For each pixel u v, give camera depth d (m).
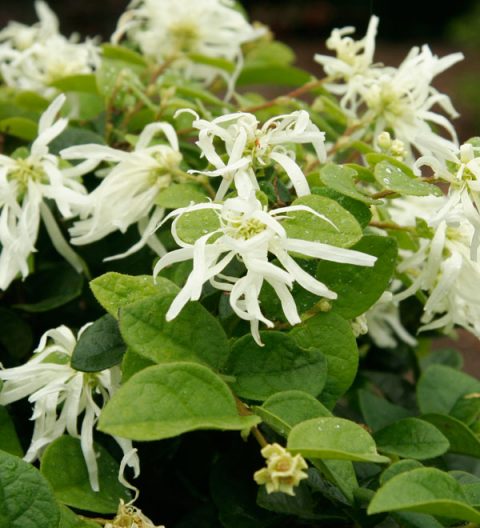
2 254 0.23
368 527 0.18
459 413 0.25
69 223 0.28
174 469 0.26
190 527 0.22
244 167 0.19
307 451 0.15
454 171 0.19
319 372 0.18
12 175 0.24
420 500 0.15
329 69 0.29
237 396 0.18
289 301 0.17
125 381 0.17
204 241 0.17
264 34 0.39
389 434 0.20
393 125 0.26
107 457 0.20
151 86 0.30
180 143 0.29
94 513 0.22
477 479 0.19
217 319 0.19
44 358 0.21
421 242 0.24
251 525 0.20
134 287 0.18
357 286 0.20
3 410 0.21
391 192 0.20
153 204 0.23
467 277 0.22
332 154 0.26
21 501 0.17
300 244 0.17
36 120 0.32
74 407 0.20
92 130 0.31
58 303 0.26
